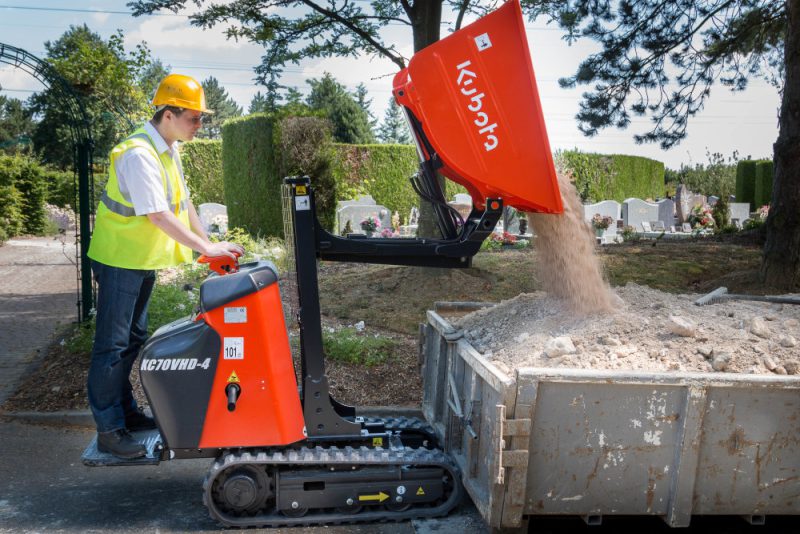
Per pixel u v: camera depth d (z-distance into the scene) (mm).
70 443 4887
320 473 3520
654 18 10875
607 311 3932
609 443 3094
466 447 3615
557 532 3576
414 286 8602
